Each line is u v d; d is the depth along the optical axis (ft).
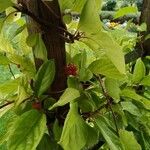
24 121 1.27
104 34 1.11
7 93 1.54
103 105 1.54
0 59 1.51
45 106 1.39
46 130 1.47
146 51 2.34
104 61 1.38
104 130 1.36
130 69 2.22
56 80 1.43
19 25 1.62
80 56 1.56
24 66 1.49
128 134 1.32
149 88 1.98
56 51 1.40
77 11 1.30
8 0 1.22
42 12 1.32
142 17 2.48
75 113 1.27
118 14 2.07
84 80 1.37
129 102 1.64
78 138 1.26
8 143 1.23
